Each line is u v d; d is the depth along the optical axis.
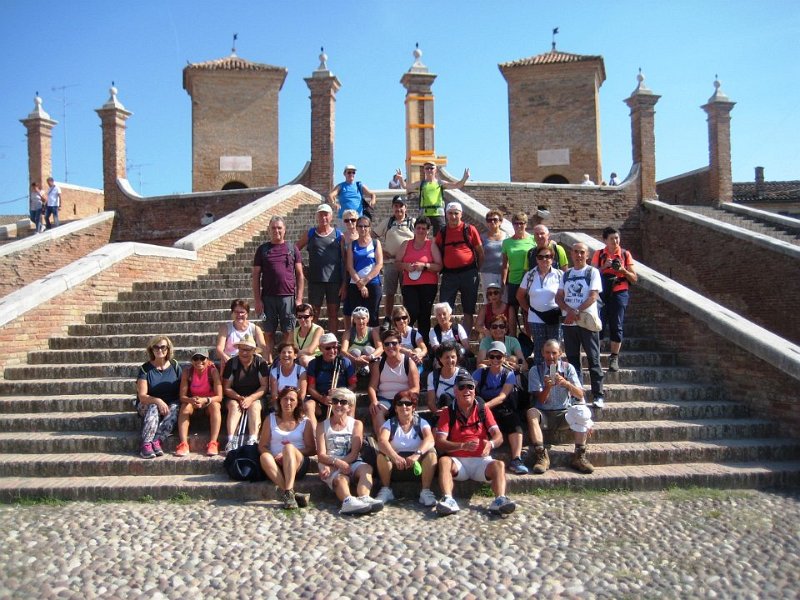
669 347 9.84
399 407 6.80
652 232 22.80
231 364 7.86
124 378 9.20
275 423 7.00
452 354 7.33
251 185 29.75
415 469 6.57
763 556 5.25
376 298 9.19
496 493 6.42
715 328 8.81
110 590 4.71
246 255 15.64
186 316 11.01
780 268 16.92
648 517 6.11
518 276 9.06
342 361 7.73
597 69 29.23
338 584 4.78
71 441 7.70
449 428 6.82
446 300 9.21
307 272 9.37
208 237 14.95
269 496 6.78
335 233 9.40
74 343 10.16
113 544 5.55
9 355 9.48
